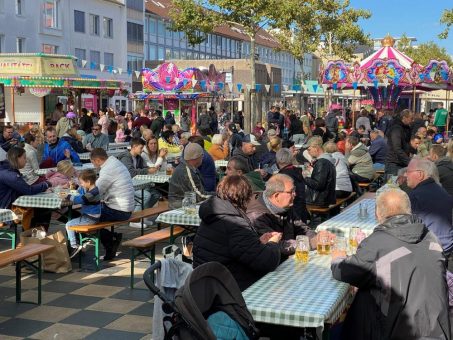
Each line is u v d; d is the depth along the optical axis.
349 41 44.88
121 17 48.53
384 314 3.69
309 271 4.46
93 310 6.15
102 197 7.87
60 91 23.69
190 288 3.34
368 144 18.73
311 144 10.07
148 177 10.38
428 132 15.58
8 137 14.18
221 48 72.38
